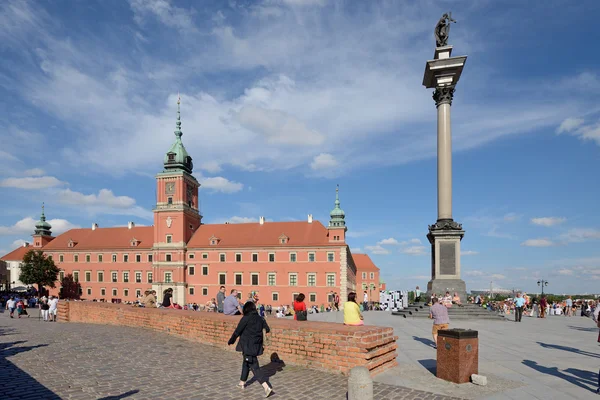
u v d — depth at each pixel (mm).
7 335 17109
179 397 8500
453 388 9312
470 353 9906
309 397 8672
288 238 85812
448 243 29438
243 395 8750
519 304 26656
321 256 82250
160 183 94062
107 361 11711
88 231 105188
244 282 86250
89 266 98375
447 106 30906
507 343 16203
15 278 113688
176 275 89688
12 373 10180
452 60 30656
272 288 84125
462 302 28828
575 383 9844
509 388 9344
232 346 13750
